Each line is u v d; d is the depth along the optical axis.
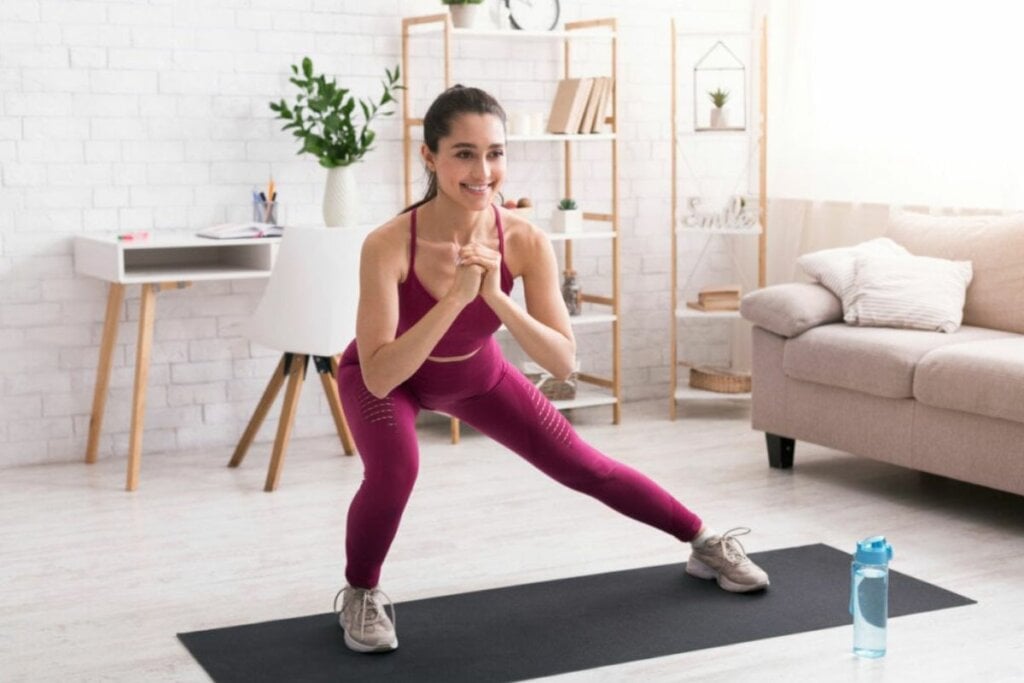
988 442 4.11
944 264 4.79
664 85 6.22
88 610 3.47
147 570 3.80
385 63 5.58
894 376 4.36
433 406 3.26
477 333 3.11
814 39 5.92
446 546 3.98
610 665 3.05
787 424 4.83
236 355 5.42
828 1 5.84
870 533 4.09
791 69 6.03
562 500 4.48
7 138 4.96
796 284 4.96
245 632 3.30
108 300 5.11
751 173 6.37
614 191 5.77
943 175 5.33
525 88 5.89
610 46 6.06
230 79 5.30
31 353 5.07
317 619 3.39
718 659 3.07
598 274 6.18
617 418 5.79
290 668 3.06
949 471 4.25
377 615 3.17
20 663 3.11
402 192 5.69
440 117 2.96
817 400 4.71
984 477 4.14
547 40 5.92
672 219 5.83
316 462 5.11
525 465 4.99
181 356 5.32
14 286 5.03
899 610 3.38
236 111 5.32
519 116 5.54
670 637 3.22
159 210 5.23
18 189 5.00
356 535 3.13
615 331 5.79
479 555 3.89
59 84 5.02
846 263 4.89
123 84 5.12
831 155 5.88
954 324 4.64
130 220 5.18
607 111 6.11
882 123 5.61
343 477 4.87
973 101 5.18
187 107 5.23
